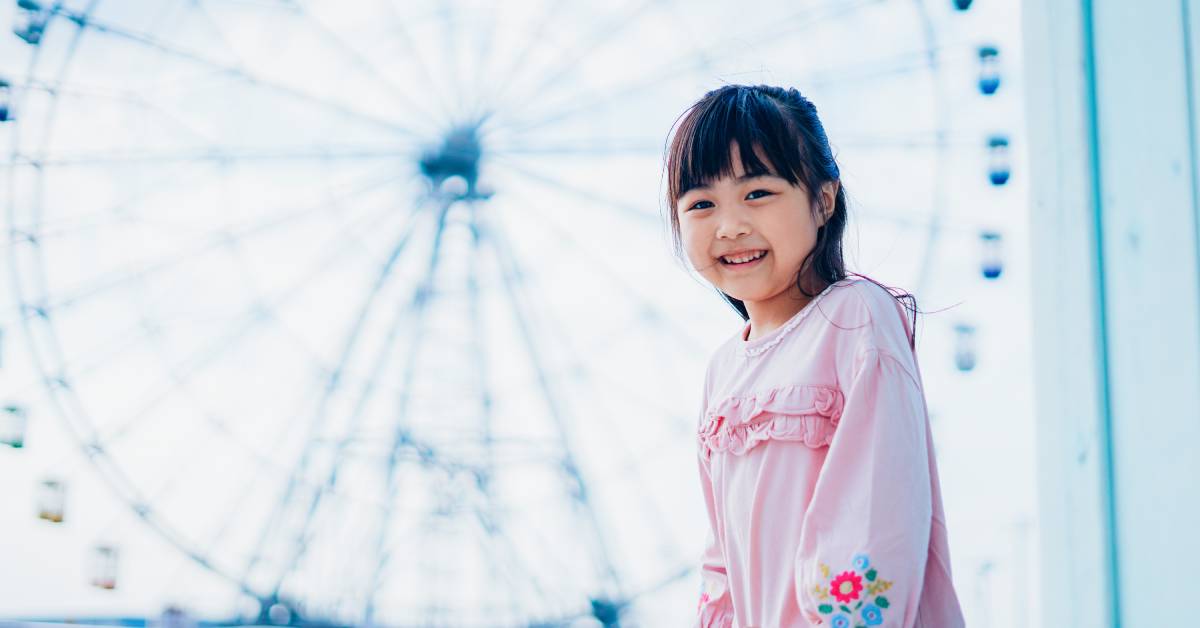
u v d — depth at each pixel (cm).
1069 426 145
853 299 132
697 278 156
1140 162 136
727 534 139
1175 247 130
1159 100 133
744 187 134
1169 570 128
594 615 958
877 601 114
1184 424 127
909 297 146
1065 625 146
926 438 126
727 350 153
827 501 121
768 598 129
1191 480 126
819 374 130
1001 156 852
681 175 139
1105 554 137
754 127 134
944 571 125
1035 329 155
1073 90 146
